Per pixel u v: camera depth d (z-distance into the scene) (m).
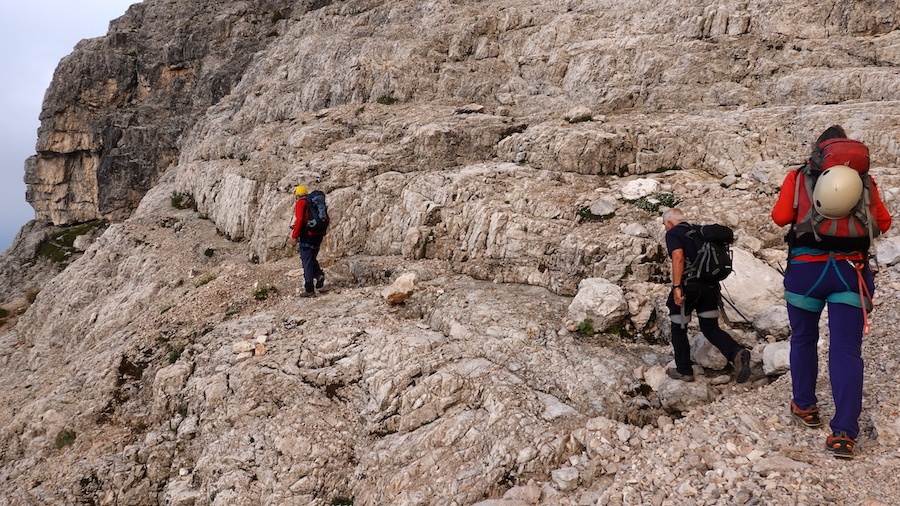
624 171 11.23
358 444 6.45
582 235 8.64
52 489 7.30
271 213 12.94
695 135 10.93
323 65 20.86
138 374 9.10
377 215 12.12
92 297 16.55
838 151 4.05
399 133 14.37
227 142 20.95
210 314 10.12
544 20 18.12
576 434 5.35
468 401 6.33
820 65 12.37
